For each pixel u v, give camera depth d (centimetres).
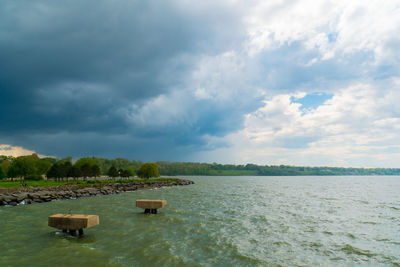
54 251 1253
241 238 1639
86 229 1769
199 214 2570
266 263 1194
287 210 3003
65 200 4031
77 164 12088
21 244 1370
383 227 2069
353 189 7850
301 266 1173
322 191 6825
